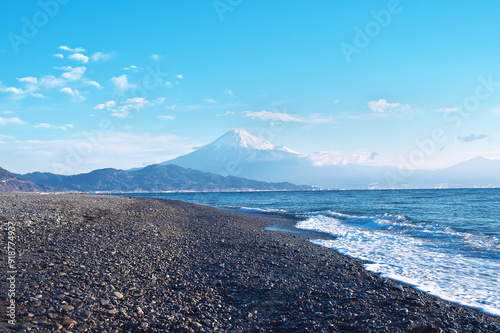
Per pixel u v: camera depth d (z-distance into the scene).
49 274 8.30
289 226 26.84
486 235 19.20
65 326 5.63
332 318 6.89
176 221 23.12
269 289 8.90
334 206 52.06
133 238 14.45
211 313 7.18
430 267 11.99
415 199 66.19
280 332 6.42
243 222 27.47
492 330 6.41
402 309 7.20
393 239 19.09
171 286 8.67
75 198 33.09
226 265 11.24
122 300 7.29
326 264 11.92
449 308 7.56
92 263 9.72
